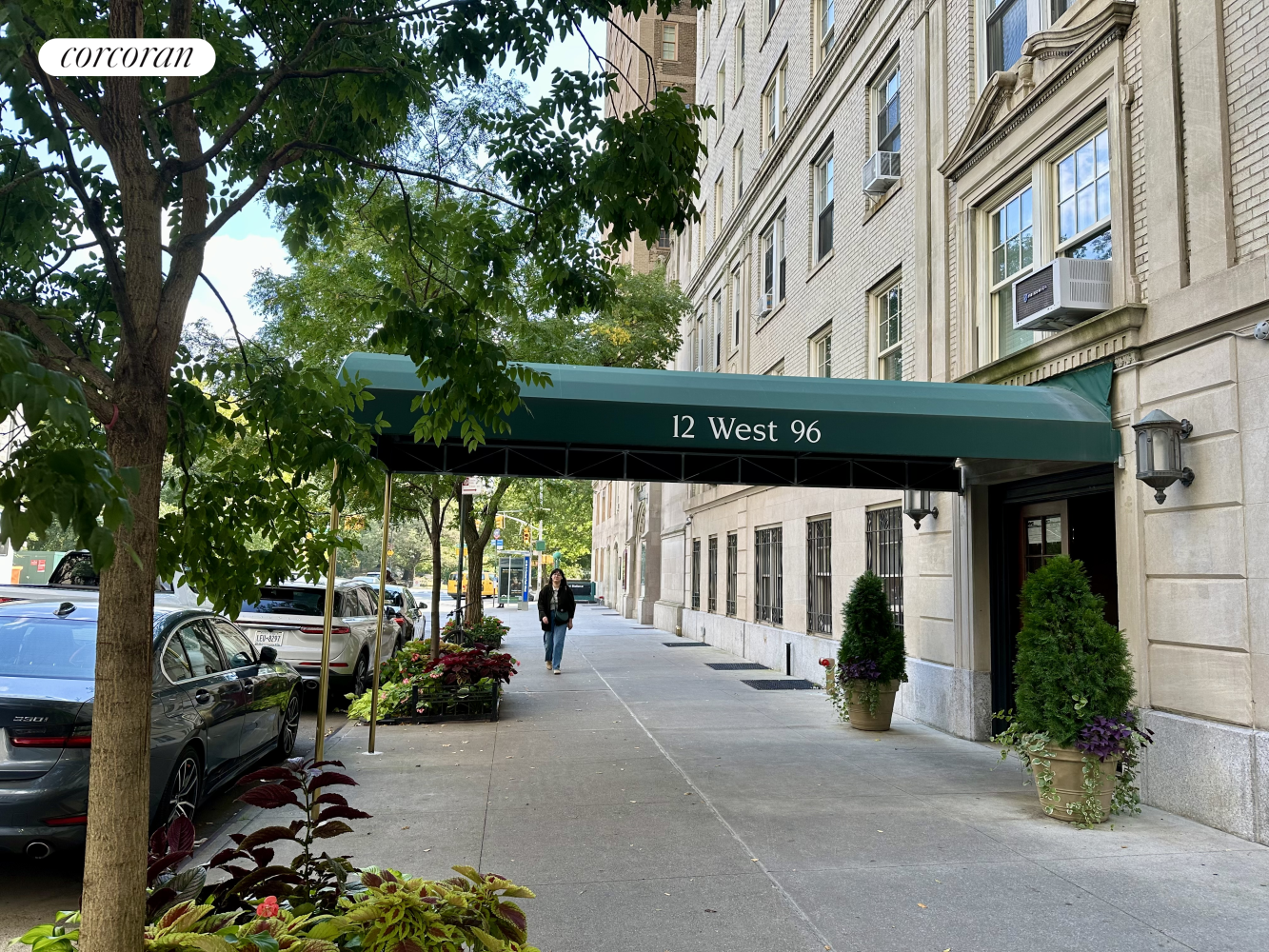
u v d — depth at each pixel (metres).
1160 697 6.92
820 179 16.05
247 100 4.00
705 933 4.41
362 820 6.43
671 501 29.14
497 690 10.87
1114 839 5.98
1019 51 9.70
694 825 6.27
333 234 4.63
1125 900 4.87
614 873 5.28
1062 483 8.64
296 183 4.40
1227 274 6.37
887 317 12.74
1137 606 7.20
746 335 20.78
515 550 54.09
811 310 15.97
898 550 11.71
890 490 10.84
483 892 3.13
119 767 2.26
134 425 2.37
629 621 34.34
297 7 4.10
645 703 12.25
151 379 2.42
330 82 4.19
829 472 9.91
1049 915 4.66
